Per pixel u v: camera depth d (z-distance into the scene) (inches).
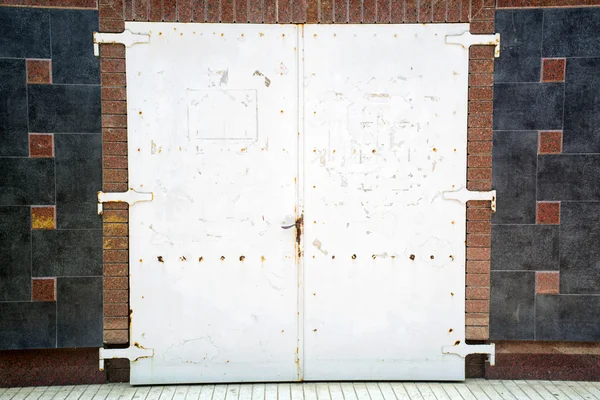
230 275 141.9
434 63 140.6
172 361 142.5
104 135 139.3
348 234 142.3
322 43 139.6
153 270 141.0
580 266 143.6
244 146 140.3
